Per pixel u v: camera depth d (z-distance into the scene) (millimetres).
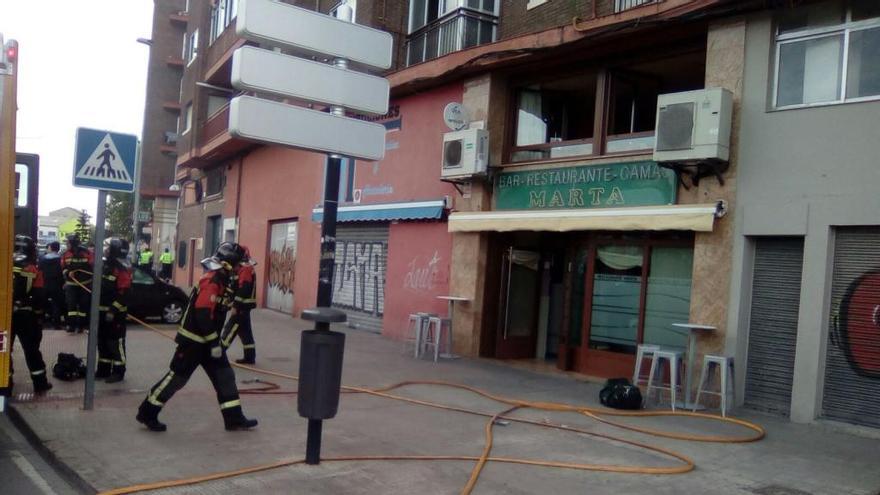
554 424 8156
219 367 7148
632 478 6258
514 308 13469
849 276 8555
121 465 5938
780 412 9078
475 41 14859
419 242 14758
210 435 6961
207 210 28484
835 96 8891
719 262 9492
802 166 8852
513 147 13242
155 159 41594
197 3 31188
